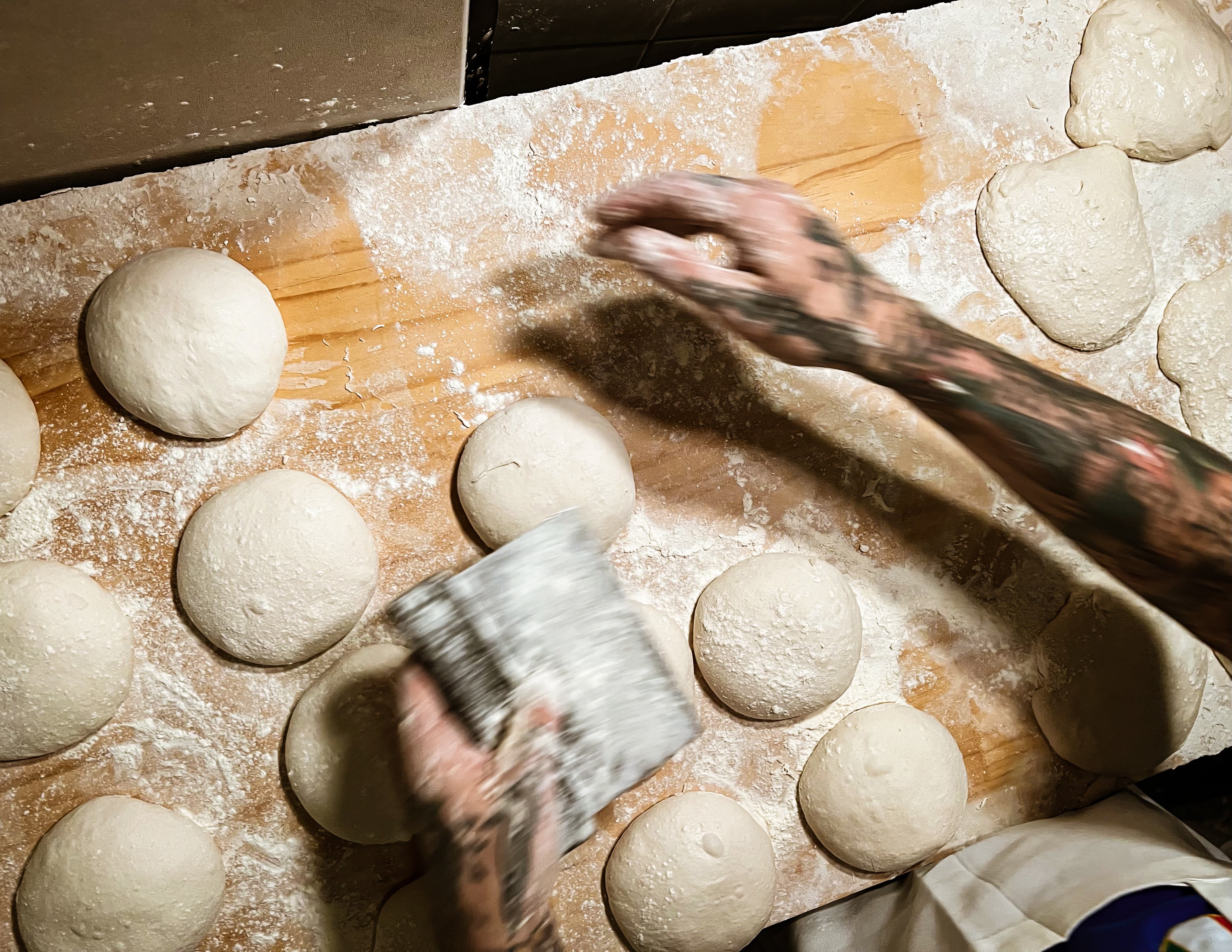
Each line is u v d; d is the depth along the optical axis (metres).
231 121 1.08
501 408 1.17
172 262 1.06
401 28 0.97
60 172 1.08
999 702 1.26
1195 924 0.90
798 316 0.91
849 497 1.23
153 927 1.04
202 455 1.11
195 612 1.07
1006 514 1.25
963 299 1.25
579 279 1.18
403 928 1.09
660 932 1.12
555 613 0.87
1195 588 0.83
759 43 1.24
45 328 1.08
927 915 1.15
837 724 1.21
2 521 1.07
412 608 0.84
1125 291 1.23
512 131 1.17
